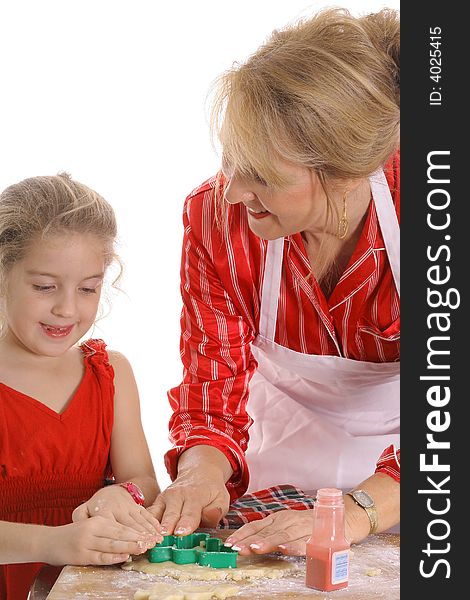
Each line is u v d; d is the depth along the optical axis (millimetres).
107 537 1290
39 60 3391
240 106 1323
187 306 1714
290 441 1925
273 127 1303
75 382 1671
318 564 1199
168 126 3461
